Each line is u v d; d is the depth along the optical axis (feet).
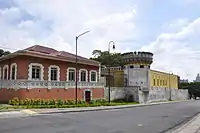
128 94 208.95
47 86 130.41
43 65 131.75
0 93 135.44
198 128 57.57
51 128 55.52
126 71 232.53
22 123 62.85
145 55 236.43
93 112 101.35
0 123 62.39
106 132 51.96
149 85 231.30
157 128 59.16
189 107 149.69
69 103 133.18
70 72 147.02
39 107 107.45
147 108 136.87
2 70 142.41
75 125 61.36
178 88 359.25
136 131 53.93
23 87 119.24
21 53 120.98
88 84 157.17
